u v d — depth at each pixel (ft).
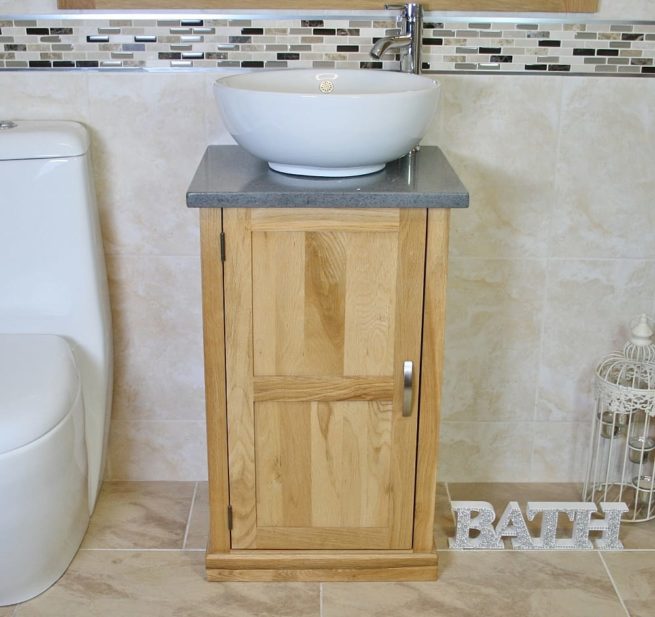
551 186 6.92
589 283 7.18
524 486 7.67
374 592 6.35
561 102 6.72
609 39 6.59
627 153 6.85
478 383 7.44
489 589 6.41
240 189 5.42
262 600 6.26
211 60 6.63
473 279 7.16
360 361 5.80
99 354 6.75
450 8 6.50
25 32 6.52
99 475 7.07
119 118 6.72
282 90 6.31
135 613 6.14
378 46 6.19
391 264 5.57
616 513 6.79
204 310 5.66
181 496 7.45
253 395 5.88
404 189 5.45
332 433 5.99
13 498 5.66
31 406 5.69
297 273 5.58
